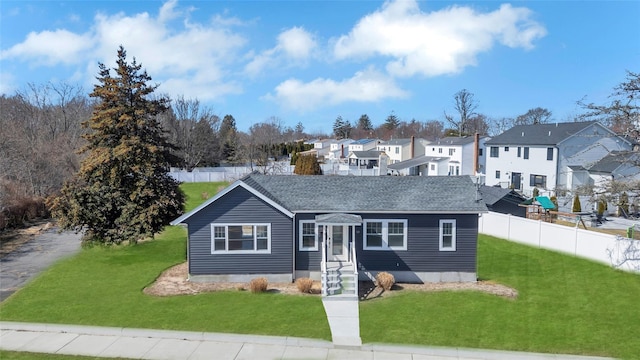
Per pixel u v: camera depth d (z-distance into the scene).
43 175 46.69
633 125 24.44
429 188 25.95
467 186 25.97
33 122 64.38
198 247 23.66
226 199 23.56
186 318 18.59
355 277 21.62
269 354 15.45
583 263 26.86
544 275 25.05
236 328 17.59
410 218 24.34
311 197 25.28
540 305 20.39
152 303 20.42
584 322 18.44
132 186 31.19
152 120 33.12
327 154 124.50
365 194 25.55
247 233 23.81
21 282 23.62
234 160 85.75
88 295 21.53
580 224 37.78
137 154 31.06
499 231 34.53
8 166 43.19
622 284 23.08
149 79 32.91
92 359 14.95
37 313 19.14
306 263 24.44
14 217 38.72
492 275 25.38
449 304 20.45
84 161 31.53
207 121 85.75
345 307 20.06
